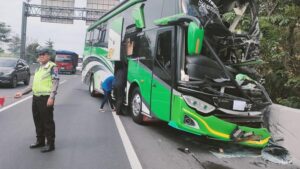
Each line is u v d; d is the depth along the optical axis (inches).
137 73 397.4
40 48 272.5
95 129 363.9
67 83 1032.2
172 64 307.3
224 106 287.0
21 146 285.7
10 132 333.1
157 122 399.9
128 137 333.7
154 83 344.5
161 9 355.9
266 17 396.5
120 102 453.7
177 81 296.5
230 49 323.9
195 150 300.4
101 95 676.1
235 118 293.6
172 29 316.2
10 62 829.2
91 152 277.6
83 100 613.9
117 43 483.5
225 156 287.4
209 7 314.8
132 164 250.8
